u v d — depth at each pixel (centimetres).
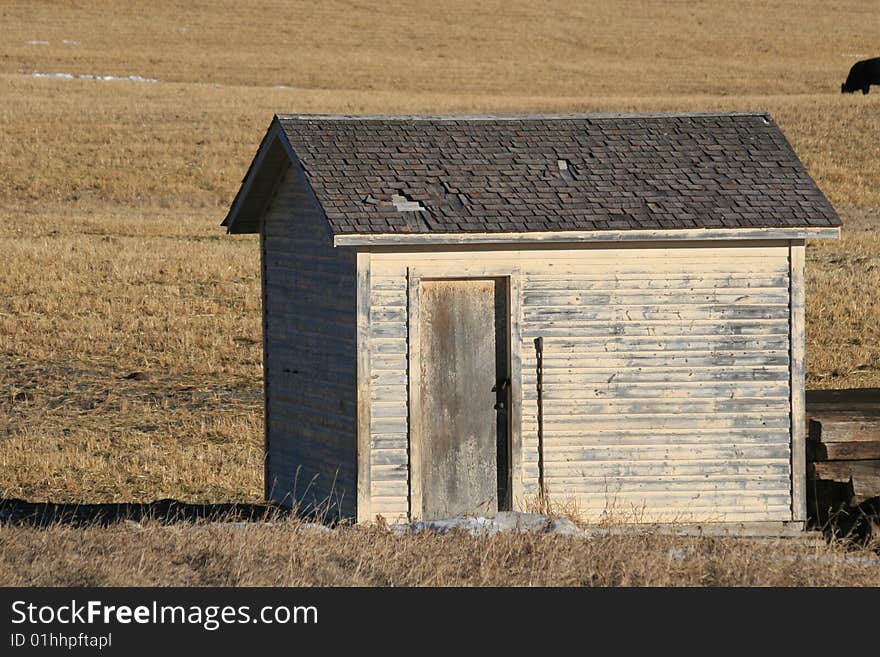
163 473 3394
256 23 17775
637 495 2766
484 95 14225
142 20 17588
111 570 2112
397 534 2422
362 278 2658
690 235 2720
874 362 4791
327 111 11969
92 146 10175
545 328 2736
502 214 2686
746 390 2789
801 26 19062
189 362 4728
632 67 16288
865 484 2691
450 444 2731
